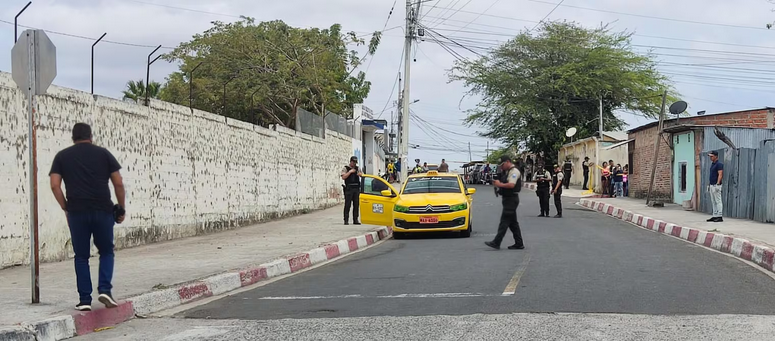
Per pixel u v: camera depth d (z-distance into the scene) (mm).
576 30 54344
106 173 8133
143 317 8719
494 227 20984
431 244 16578
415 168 44031
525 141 55188
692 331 6969
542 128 52812
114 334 7746
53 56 8555
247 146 21312
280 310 8797
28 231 11695
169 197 16469
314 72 37531
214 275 10906
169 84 37594
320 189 29688
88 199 7965
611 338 6734
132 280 10422
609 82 52438
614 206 26844
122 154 14438
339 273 12188
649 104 53750
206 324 8094
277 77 35844
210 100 35625
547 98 53594
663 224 19094
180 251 14242
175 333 7664
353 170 21266
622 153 42188
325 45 40094
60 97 12469
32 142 8398
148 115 15508
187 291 9859
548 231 18953
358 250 16391
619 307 8242
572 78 51656
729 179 21141
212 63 36812
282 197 24531
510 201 14594
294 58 38469
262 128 22594
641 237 17219
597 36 54344
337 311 8547
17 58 8422
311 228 20141
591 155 45312
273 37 38656
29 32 8383
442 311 8250
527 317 7754
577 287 9672
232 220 20109
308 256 13797
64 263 12133
